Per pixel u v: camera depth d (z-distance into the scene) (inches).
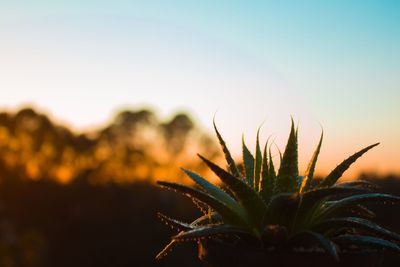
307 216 75.0
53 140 1533.0
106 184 992.9
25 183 1108.5
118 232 874.1
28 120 1494.8
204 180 83.4
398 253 70.6
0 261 601.0
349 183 83.2
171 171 1779.0
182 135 1823.3
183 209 811.4
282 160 78.2
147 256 805.2
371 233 78.3
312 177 81.0
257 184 85.6
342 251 72.6
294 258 66.4
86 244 901.2
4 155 1318.9
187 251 740.0
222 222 83.0
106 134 1712.6
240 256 68.5
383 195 74.2
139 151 1761.8
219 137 86.2
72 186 1037.8
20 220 987.9
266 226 72.2
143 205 886.4
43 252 887.1
